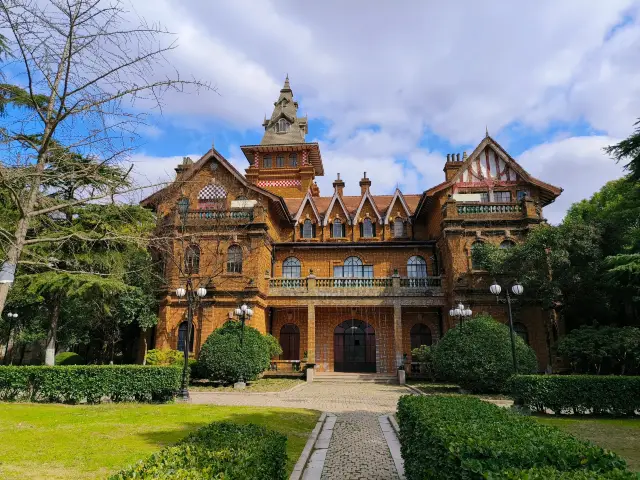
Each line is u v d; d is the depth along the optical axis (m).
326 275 31.16
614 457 4.13
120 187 9.38
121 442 9.20
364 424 12.63
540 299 23.66
